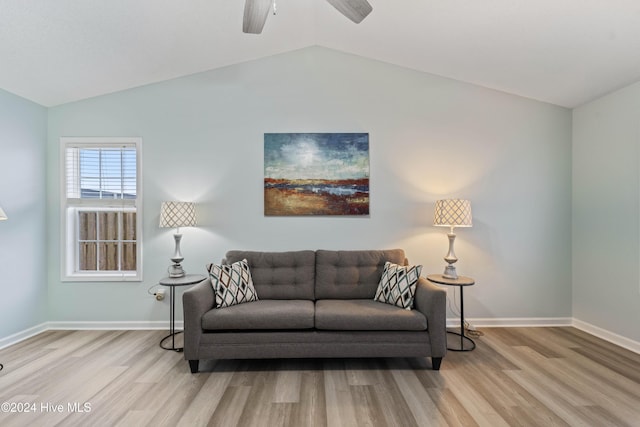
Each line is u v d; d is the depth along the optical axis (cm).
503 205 338
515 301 338
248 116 336
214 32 277
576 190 333
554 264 338
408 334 241
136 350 277
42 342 294
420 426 178
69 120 331
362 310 249
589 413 189
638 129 272
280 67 338
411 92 338
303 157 335
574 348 280
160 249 332
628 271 280
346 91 338
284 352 240
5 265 287
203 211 334
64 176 330
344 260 298
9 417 184
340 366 250
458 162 338
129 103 333
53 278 328
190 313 236
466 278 297
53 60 269
